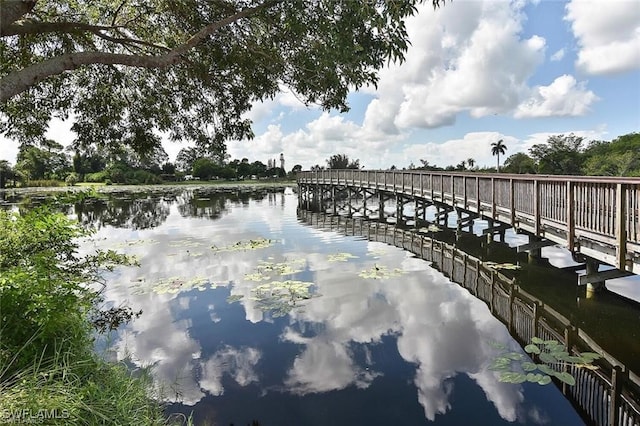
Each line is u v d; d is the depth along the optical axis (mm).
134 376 3092
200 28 3572
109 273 6469
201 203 22344
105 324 4320
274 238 10102
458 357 3480
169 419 2627
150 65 2955
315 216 15711
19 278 1998
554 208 5266
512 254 7742
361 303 4949
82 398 1824
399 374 3209
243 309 4758
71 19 3500
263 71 3818
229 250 8422
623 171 32281
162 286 5703
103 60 2740
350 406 2770
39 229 2795
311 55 3367
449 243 9117
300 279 6062
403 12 2660
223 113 4297
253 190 36375
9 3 2154
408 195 13617
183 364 3428
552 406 2729
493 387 2986
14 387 1631
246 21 3523
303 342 3844
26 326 1963
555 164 41062
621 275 4715
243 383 3102
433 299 5094
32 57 3605
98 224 13164
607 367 3252
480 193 8148
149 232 11266
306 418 2639
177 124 4430
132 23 3732
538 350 3516
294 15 3096
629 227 3789
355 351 3645
